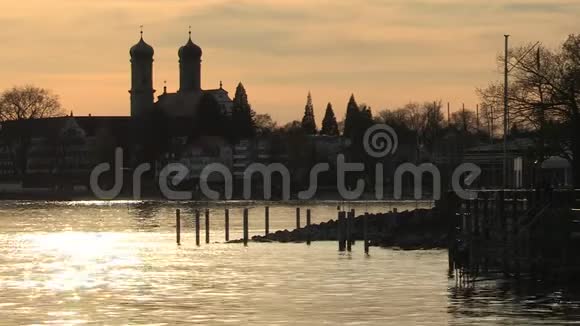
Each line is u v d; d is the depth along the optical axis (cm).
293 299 7112
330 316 6406
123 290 7694
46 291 7675
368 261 9588
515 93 11294
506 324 6062
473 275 7969
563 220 7488
